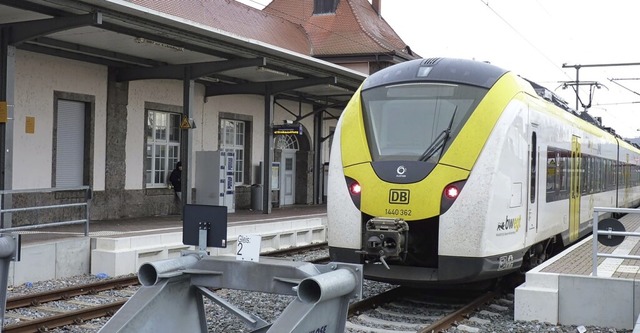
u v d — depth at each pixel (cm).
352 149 956
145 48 1655
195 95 2161
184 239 502
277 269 454
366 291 1140
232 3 3067
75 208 1747
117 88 1852
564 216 1312
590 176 1638
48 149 1661
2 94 1332
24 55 1593
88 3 1258
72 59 1705
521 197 992
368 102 993
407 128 946
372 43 3375
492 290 1109
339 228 934
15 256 448
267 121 2155
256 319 477
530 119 1039
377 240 877
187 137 1781
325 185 2925
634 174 2942
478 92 952
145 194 1967
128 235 1359
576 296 887
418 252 916
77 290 1071
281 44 3158
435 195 886
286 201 2739
